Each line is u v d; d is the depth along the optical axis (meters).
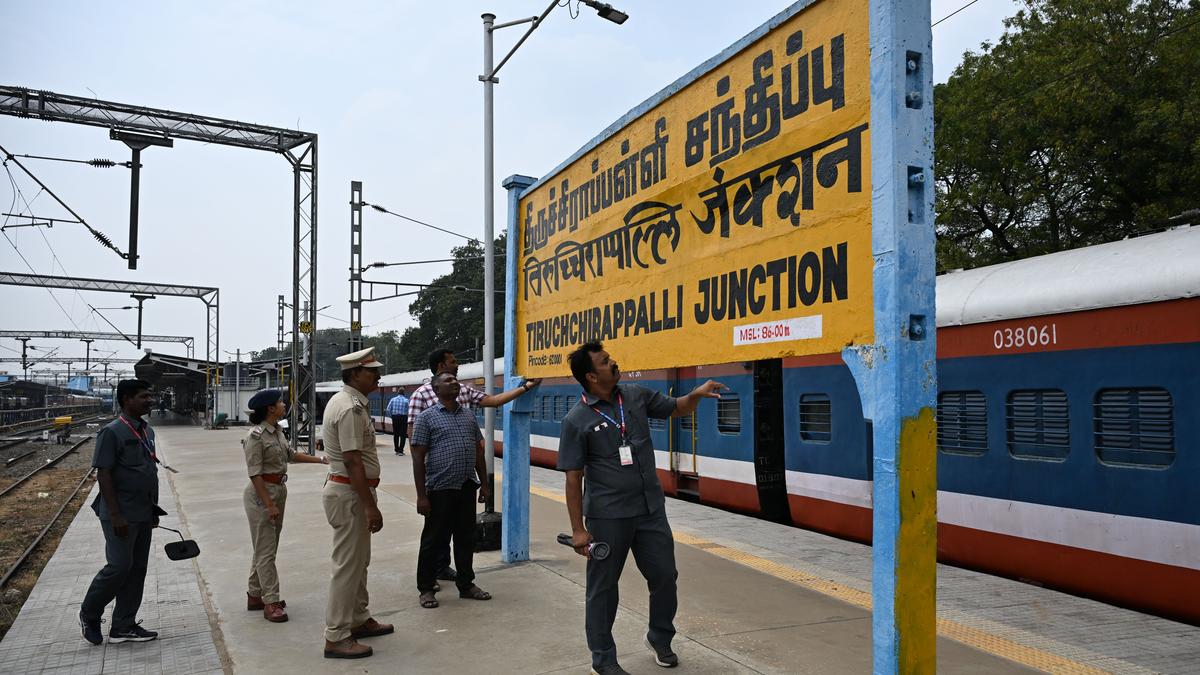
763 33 4.02
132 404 5.07
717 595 5.94
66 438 30.30
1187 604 5.39
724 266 4.34
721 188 4.41
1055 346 6.43
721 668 4.30
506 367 7.70
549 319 7.01
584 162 6.39
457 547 5.84
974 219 18.33
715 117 4.50
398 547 7.71
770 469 10.44
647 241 5.29
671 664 4.31
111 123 19.86
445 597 5.91
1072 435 6.25
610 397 4.29
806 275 3.65
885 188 3.13
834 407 9.02
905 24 3.16
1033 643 5.12
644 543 4.23
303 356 24.16
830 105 3.54
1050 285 6.55
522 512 7.11
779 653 4.55
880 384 3.12
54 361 72.88
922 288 3.10
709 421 11.44
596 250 6.12
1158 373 5.61
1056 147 15.16
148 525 5.11
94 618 4.95
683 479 12.34
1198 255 5.48
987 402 7.06
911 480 3.03
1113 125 14.48
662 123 5.13
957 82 18.00
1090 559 6.07
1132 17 14.40
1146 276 5.73
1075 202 16.77
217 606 5.84
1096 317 6.11
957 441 7.39
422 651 4.70
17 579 8.19
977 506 7.14
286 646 4.87
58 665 4.62
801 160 3.73
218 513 10.35
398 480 13.36
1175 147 13.78
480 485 6.23
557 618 5.33
